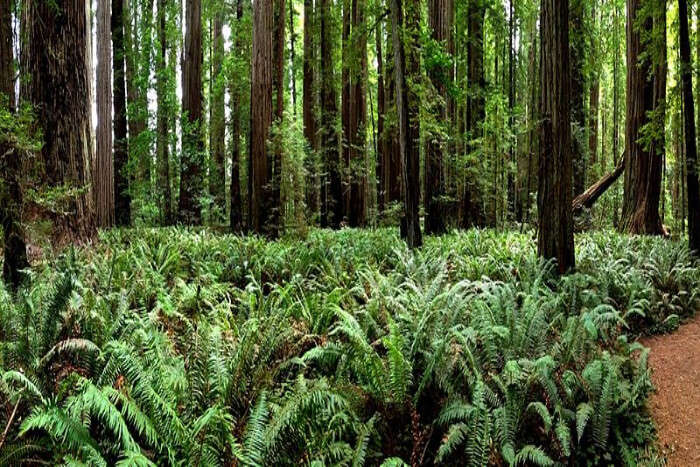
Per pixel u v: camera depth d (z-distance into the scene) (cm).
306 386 401
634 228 1380
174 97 2009
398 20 1090
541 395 462
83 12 995
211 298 679
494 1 1772
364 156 2236
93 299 541
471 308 586
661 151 1187
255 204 1454
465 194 1753
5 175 639
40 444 333
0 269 721
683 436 466
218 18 2509
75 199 970
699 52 1394
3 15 675
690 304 823
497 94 1656
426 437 429
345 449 359
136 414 297
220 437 337
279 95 1781
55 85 944
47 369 407
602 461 428
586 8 1577
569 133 817
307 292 757
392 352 431
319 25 2169
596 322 568
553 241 818
